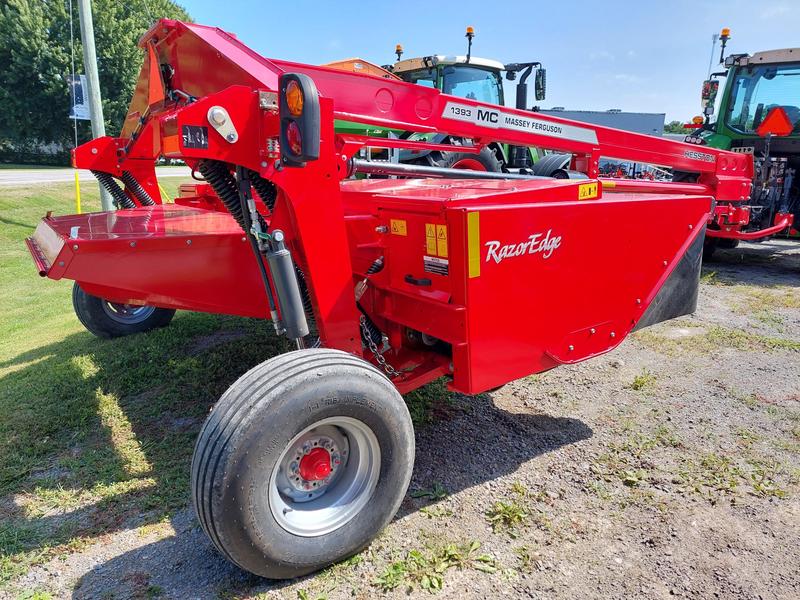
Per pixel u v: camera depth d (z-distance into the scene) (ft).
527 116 12.04
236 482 6.12
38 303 22.99
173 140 6.73
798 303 18.95
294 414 6.39
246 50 8.59
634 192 15.10
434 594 6.86
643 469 9.50
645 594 6.85
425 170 11.00
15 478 9.44
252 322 17.49
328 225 7.80
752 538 7.81
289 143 6.66
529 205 8.34
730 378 13.05
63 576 7.25
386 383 7.23
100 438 10.71
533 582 7.06
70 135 123.44
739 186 18.43
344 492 7.39
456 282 7.95
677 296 11.19
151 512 8.52
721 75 27.25
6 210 43.60
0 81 115.85
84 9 28.19
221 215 12.79
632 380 13.05
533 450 10.12
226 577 7.19
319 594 6.88
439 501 8.68
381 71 19.13
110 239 9.05
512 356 8.70
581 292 9.37
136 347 15.30
